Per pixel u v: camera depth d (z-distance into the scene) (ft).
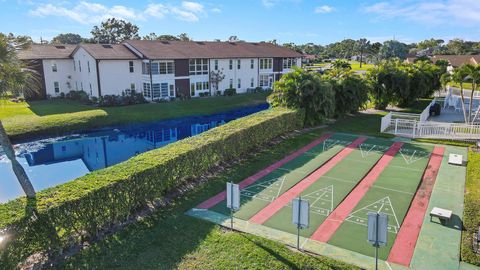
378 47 437.58
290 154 61.87
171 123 120.88
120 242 33.40
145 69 142.92
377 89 108.88
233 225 36.60
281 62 189.37
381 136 74.69
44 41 307.99
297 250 31.83
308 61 394.52
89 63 138.31
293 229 35.94
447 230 35.70
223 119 127.65
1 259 26.86
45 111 118.21
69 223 31.78
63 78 152.05
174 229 35.70
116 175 37.68
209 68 159.53
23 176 33.99
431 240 33.83
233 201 34.06
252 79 178.70
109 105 130.72
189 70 152.46
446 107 116.57
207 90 161.38
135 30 307.78
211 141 52.08
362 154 62.13
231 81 169.68
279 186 47.39
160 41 160.15
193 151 47.75
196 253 31.37
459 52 397.19
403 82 108.17
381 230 26.89
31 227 28.96
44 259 30.68
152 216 38.52
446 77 88.22
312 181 49.24
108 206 35.32
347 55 507.71
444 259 30.68
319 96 81.61
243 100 154.61
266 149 64.23
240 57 168.04
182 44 163.84
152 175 40.57
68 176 71.36
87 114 112.88
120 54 140.67
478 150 63.57
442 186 47.14
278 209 40.60
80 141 99.25
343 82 92.79
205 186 47.06
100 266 29.91
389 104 117.70
